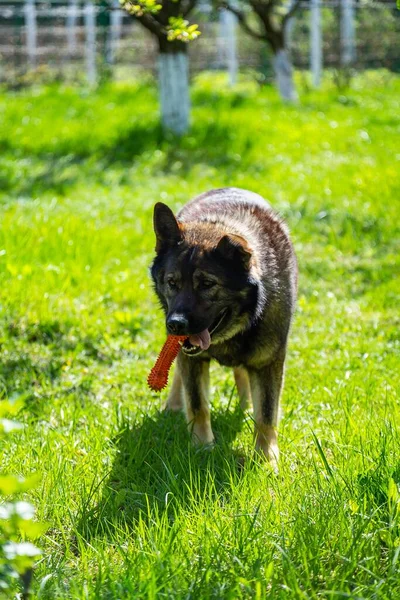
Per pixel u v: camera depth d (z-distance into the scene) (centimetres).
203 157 2138
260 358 761
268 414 769
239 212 804
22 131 2491
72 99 3127
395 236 1521
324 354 1022
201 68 4500
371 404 834
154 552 557
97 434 775
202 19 4241
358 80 4003
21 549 410
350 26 4197
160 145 2244
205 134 2334
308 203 1694
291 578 513
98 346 1046
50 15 4484
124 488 691
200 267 708
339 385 902
